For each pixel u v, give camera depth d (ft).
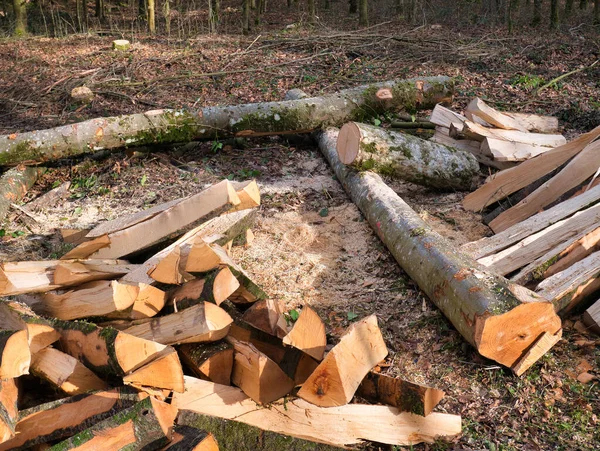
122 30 50.98
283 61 37.06
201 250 12.09
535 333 12.80
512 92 30.48
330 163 23.61
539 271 14.80
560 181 17.70
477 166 21.54
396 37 40.04
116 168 24.00
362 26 46.60
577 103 28.14
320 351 10.99
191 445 9.09
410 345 14.16
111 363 10.02
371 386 11.55
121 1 66.39
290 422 10.85
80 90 31.68
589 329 13.99
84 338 10.43
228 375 11.02
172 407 9.60
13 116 30.81
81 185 23.48
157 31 50.57
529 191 18.93
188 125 24.36
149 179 23.58
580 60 34.47
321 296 16.14
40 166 24.35
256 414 10.76
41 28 54.95
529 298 12.75
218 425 10.28
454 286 13.79
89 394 9.86
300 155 25.41
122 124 23.85
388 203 18.37
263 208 21.06
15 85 34.78
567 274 14.32
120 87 33.60
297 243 18.72
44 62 39.29
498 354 12.84
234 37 44.73
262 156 25.41
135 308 11.59
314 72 35.06
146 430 9.17
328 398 10.50
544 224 16.34
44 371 10.36
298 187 22.54
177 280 12.39
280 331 11.78
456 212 19.94
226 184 16.02
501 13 49.49
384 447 11.33
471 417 12.00
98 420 9.67
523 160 21.54
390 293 16.07
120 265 14.24
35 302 12.42
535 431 11.57
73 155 23.71
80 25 52.65
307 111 24.94
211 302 11.36
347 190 21.25
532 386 12.63
